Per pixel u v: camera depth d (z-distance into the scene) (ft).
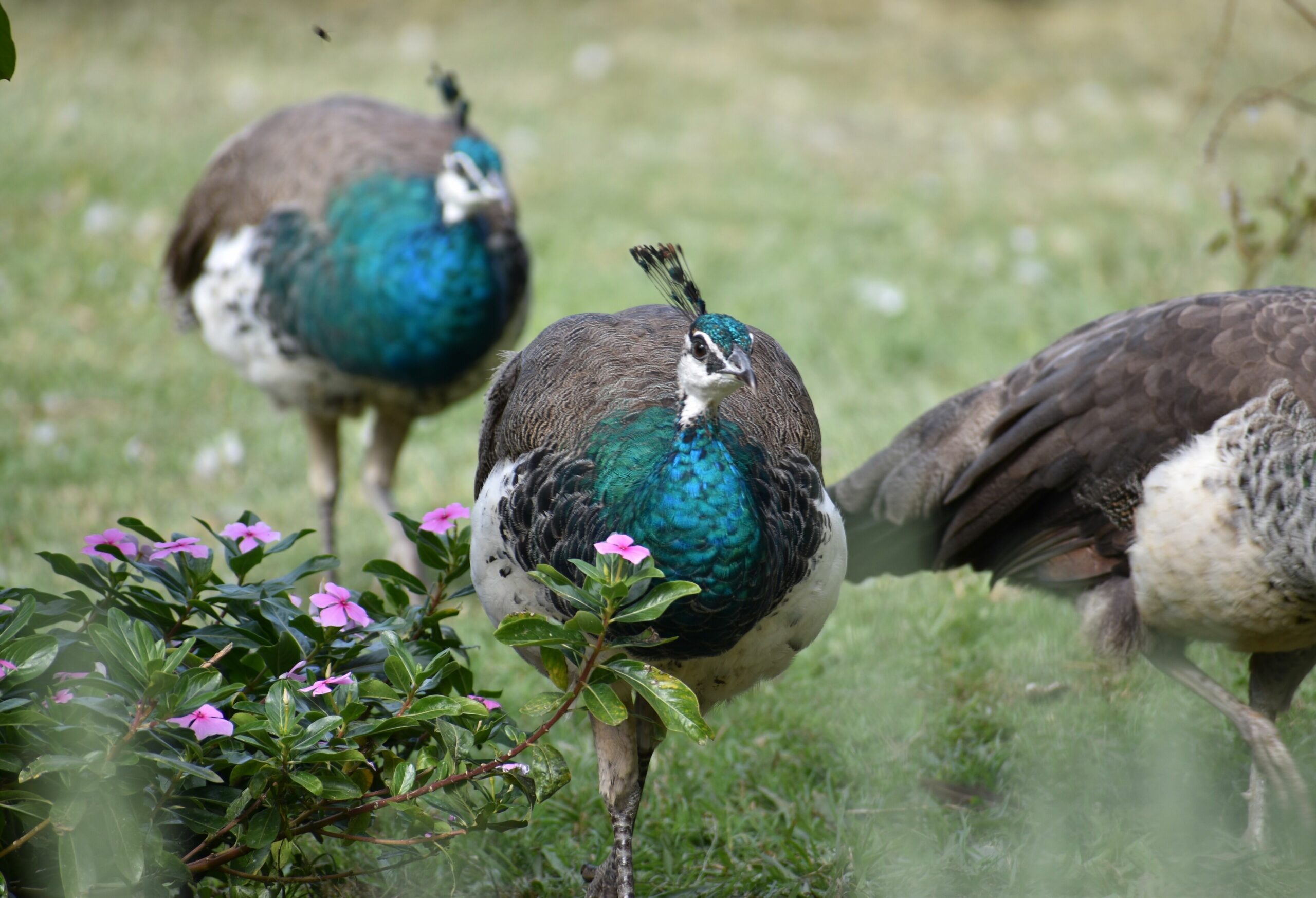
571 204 63.67
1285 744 26.58
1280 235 40.75
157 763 17.31
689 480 18.83
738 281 55.16
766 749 27.91
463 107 38.91
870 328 50.62
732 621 19.29
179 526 37.45
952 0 97.66
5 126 67.51
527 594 20.88
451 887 23.06
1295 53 83.30
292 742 17.31
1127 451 24.84
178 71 79.10
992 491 26.61
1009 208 63.72
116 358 48.57
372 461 37.29
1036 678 29.58
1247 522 23.39
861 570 29.50
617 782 21.39
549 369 22.24
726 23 92.38
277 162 36.40
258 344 36.01
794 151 71.56
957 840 24.34
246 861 19.29
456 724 19.22
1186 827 24.58
